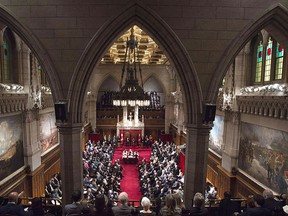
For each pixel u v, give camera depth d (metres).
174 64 7.67
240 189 13.72
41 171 15.80
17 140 13.41
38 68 15.28
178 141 26.34
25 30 7.21
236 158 14.37
